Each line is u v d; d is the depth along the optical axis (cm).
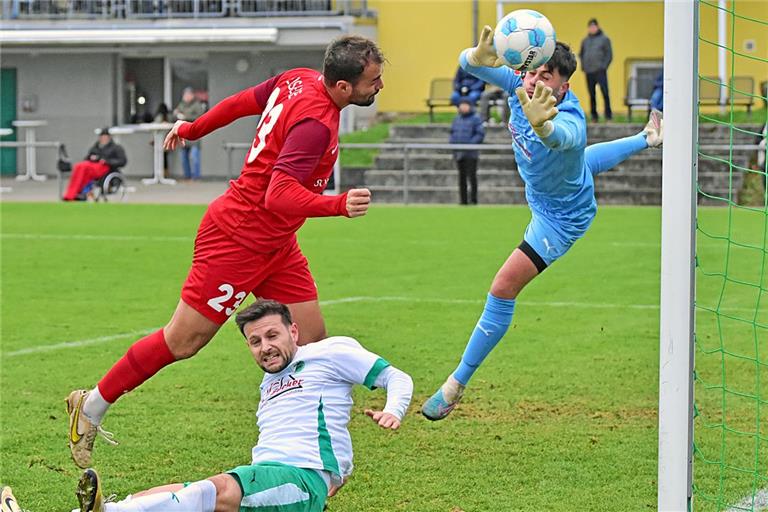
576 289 3067
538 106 1309
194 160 7744
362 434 1694
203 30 7419
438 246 3959
